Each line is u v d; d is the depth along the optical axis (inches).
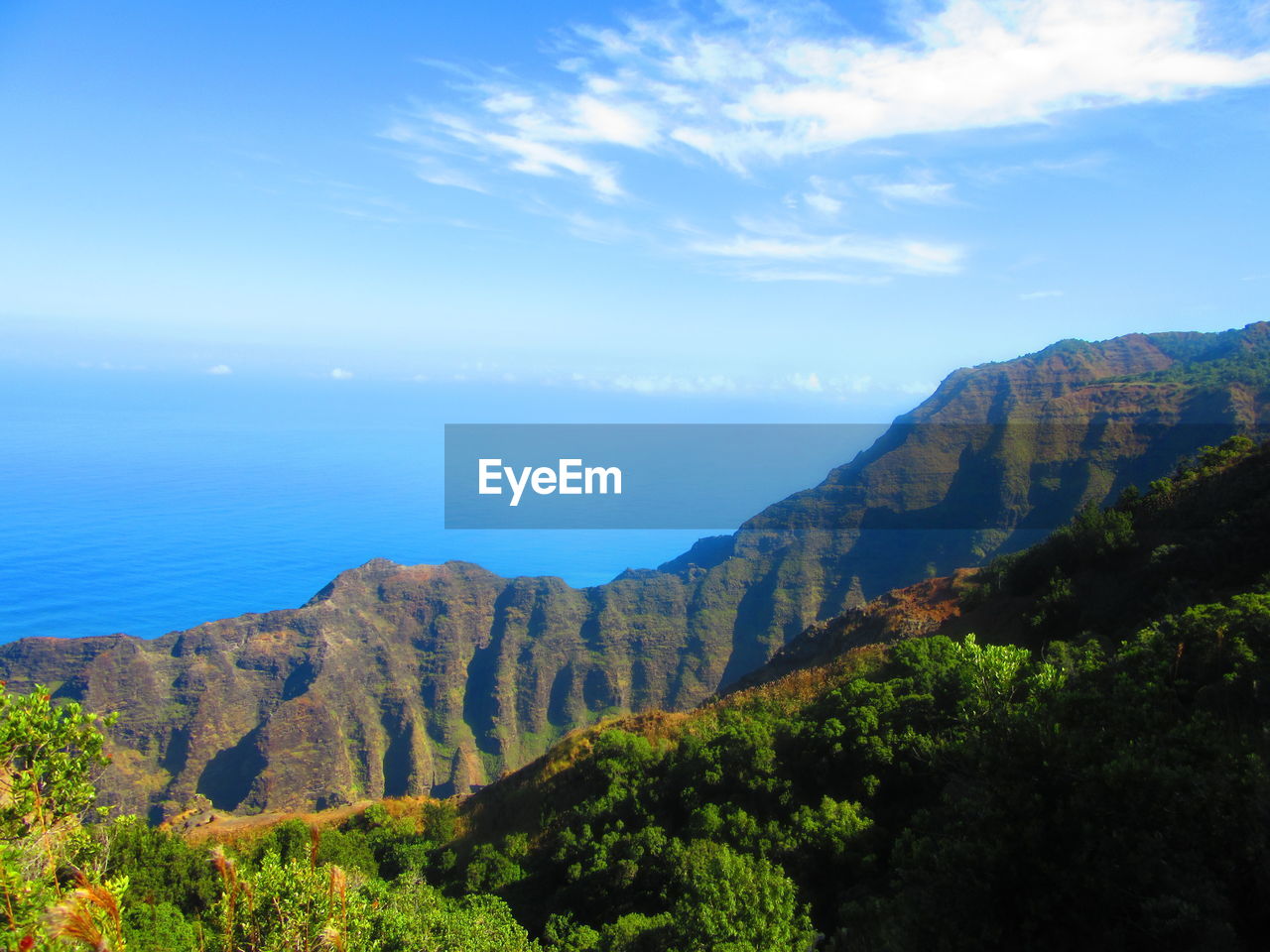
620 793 1268.5
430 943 805.9
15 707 419.5
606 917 1010.1
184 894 985.5
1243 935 369.1
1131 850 409.7
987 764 490.3
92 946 353.1
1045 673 654.5
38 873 386.3
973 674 692.7
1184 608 1117.7
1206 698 570.9
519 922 1101.1
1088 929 404.2
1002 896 437.1
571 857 1162.0
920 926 449.7
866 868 803.4
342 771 5231.3
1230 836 394.3
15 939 336.8
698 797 1122.0
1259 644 607.8
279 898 527.2
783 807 999.6
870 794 927.0
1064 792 456.4
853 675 1507.1
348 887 577.3
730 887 710.5
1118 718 497.7
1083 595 1422.2
